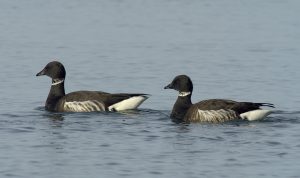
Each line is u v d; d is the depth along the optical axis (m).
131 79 33.31
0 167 19.22
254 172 18.81
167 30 47.94
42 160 19.86
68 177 18.34
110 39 44.78
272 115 25.61
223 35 46.12
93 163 19.56
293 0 61.06
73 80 33.16
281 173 18.75
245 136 22.36
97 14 54.50
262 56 39.09
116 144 21.47
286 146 21.20
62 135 22.59
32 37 45.19
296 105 27.73
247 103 24.50
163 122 24.50
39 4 58.88
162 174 18.64
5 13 54.44
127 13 55.00
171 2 60.50
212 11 56.00
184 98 25.45
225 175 18.55
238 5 58.91
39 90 31.02
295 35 45.88
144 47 42.03
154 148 21.05
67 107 26.42
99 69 35.69
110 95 26.41
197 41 44.06
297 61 37.50
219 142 21.66
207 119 24.33
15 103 28.19
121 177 18.38
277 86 31.56
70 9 56.75
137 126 23.81
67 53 40.06
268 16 53.47
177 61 37.78
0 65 36.59
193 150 20.80
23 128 23.56
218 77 33.69
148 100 29.14
